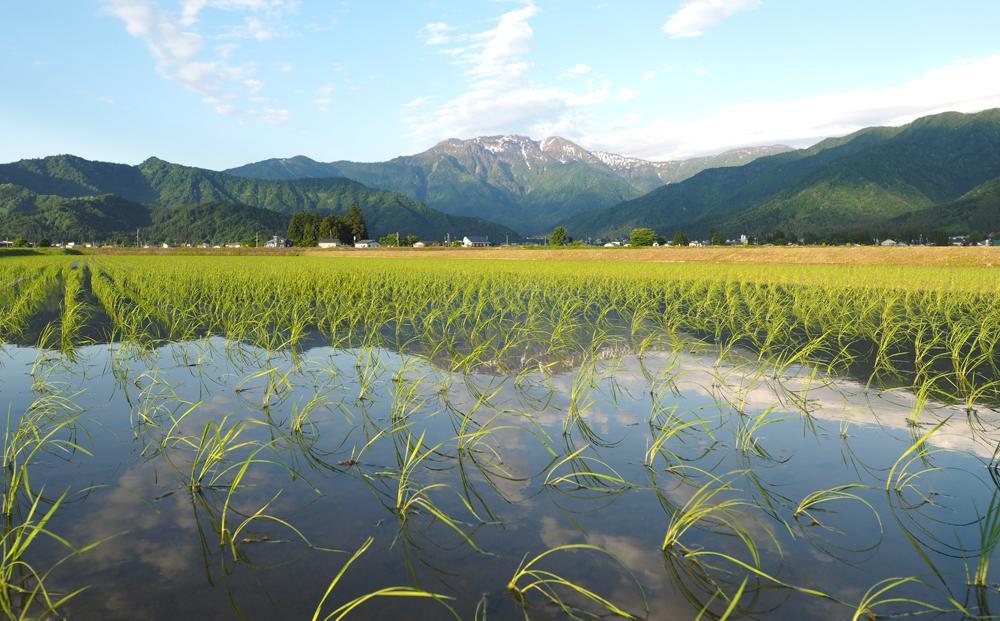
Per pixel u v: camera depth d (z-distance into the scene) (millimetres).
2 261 56250
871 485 5000
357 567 3660
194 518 4336
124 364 9992
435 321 15656
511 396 7953
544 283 27219
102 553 3822
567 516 4395
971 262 48750
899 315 16297
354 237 176125
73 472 5215
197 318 15789
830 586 3490
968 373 9562
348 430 6441
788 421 6844
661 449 5871
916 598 3359
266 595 3346
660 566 3707
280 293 21469
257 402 7586
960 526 4262
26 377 9039
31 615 3133
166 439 6035
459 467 5383
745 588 3473
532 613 3184
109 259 66062
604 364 10172
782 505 4605
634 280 29609
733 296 21391
